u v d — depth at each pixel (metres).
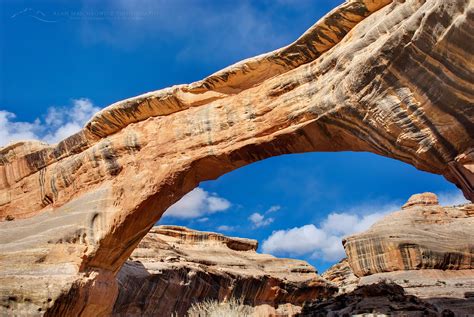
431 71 10.16
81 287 15.12
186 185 15.87
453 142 10.43
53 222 17.16
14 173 19.61
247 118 14.41
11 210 19.25
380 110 11.29
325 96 12.75
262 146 14.05
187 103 15.88
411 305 20.48
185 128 15.53
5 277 15.15
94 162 17.25
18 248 16.50
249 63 14.46
